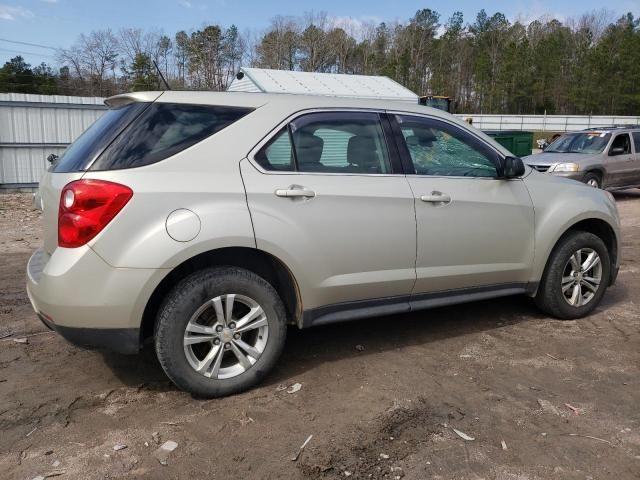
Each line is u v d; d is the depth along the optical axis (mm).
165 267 3145
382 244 3811
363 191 3729
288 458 2812
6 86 63312
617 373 3818
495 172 4395
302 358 4062
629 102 75438
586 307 4902
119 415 3225
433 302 4168
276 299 3516
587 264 4863
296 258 3502
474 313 5066
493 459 2822
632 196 15344
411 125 4105
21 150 17938
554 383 3666
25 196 16094
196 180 3254
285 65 84062
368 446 2924
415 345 4312
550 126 59594
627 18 93438
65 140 18469
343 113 3836
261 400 3418
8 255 7461
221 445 2928
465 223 4148
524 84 81250
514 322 4828
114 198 3062
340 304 3787
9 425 3096
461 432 3064
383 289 3885
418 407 3338
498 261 4375
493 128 60156
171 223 3156
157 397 3447
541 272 4633
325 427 3107
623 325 4762
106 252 3066
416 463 2783
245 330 3453
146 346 4219
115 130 3262
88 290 3068
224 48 77625
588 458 2840
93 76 65938
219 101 3520
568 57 84312
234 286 3361
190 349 3314
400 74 88188
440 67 93375
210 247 3238
